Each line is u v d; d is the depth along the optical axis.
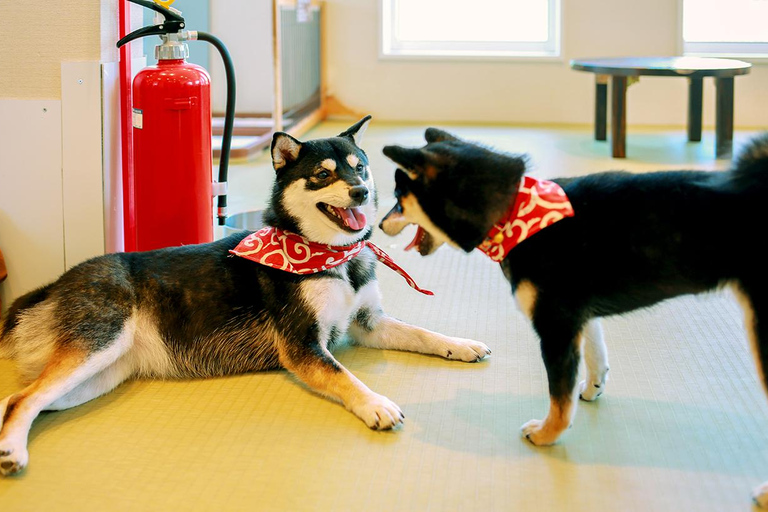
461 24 7.01
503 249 1.98
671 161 5.24
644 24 6.52
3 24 2.90
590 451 2.05
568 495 1.87
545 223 1.90
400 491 1.89
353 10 6.77
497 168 1.95
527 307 2.00
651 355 2.61
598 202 1.90
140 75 2.92
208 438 2.13
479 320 2.92
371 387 2.41
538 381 2.45
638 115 6.69
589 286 1.93
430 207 1.98
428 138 2.16
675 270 1.86
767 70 6.27
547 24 6.88
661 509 1.81
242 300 2.44
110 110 3.00
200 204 3.02
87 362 2.21
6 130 2.97
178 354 2.45
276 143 2.38
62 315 2.27
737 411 2.24
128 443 2.10
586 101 6.73
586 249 1.90
